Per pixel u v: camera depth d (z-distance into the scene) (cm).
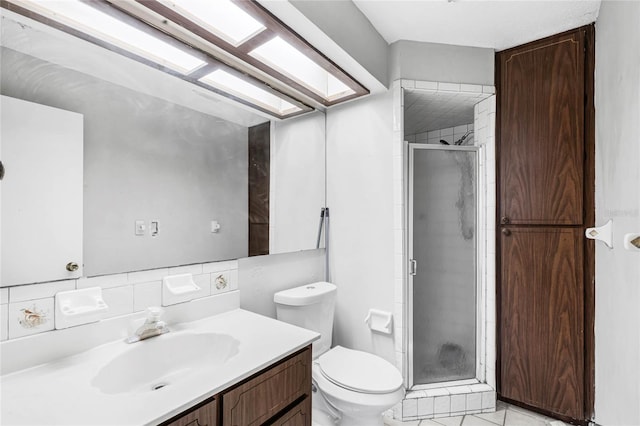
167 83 129
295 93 190
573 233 181
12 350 90
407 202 196
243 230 163
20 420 70
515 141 197
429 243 204
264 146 175
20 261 93
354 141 209
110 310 112
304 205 204
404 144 195
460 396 189
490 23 174
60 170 100
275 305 182
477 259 208
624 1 111
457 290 206
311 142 210
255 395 98
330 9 139
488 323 202
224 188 153
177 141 133
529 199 192
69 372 92
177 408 76
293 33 133
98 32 108
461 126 289
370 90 195
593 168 175
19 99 92
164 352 113
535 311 190
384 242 197
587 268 177
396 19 170
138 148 120
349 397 144
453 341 205
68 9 101
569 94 182
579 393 178
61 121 100
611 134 130
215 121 149
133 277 118
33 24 95
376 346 199
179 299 131
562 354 183
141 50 120
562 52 184
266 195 176
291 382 112
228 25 129
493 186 202
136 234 119
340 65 163
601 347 151
